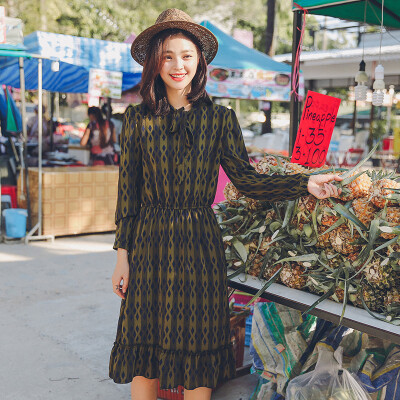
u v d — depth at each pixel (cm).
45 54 679
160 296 206
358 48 1242
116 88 745
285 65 833
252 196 212
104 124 954
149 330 209
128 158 208
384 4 440
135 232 211
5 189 761
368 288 207
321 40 2767
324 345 244
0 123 770
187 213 206
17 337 364
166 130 204
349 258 216
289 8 2980
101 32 2286
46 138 1083
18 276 511
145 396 221
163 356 205
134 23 2364
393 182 204
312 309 213
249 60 806
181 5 2898
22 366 321
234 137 211
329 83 1441
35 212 697
